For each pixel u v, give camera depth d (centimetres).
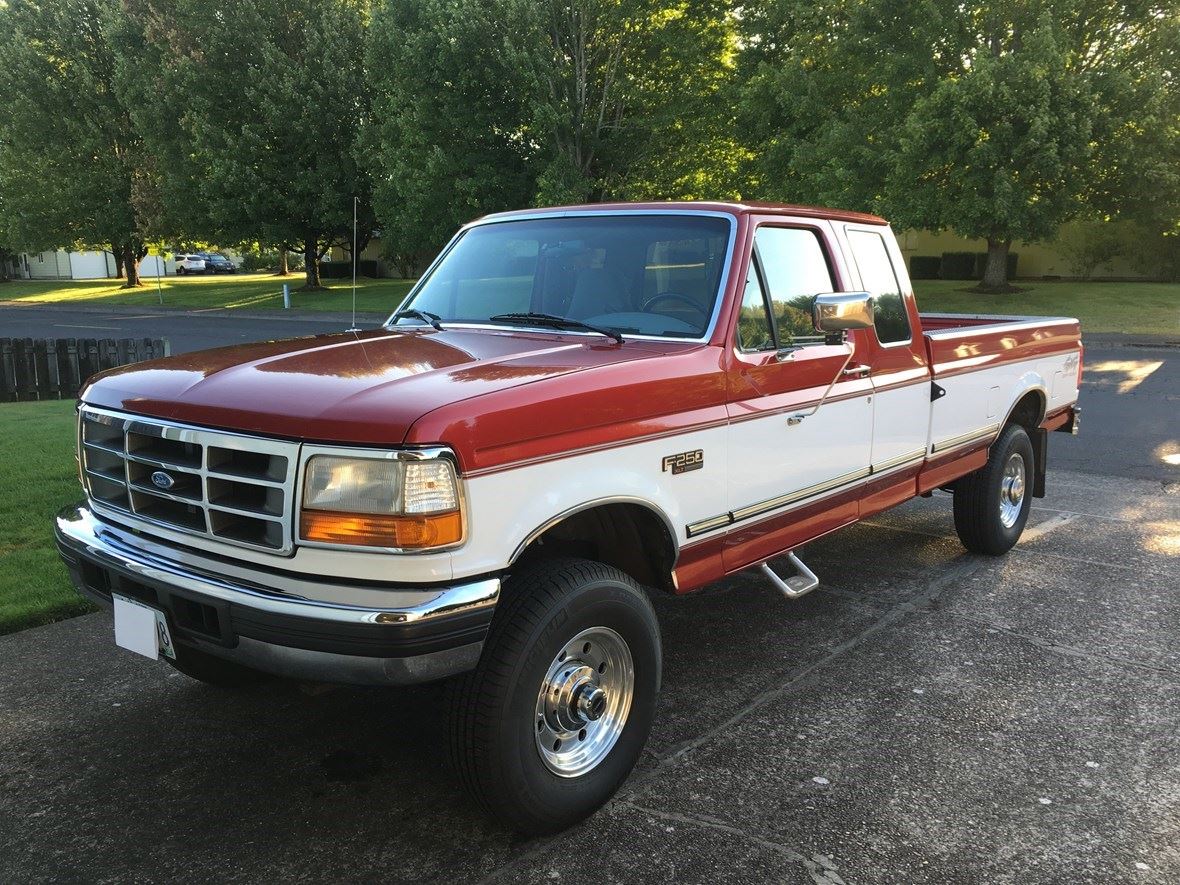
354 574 262
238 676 408
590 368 312
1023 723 386
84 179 4150
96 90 4097
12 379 1377
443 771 350
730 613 514
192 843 303
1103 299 2652
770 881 284
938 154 2272
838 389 427
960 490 595
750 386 373
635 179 2944
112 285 5291
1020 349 602
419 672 261
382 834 309
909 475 508
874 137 2459
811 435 412
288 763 355
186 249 5028
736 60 2741
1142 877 286
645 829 312
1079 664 445
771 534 403
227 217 3641
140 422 304
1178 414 1174
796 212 421
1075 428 715
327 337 394
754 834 308
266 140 3600
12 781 340
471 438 265
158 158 3762
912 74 2383
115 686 419
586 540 353
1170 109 2231
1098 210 2478
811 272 426
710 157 2919
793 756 360
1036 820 317
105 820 316
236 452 281
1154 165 2228
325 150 3588
